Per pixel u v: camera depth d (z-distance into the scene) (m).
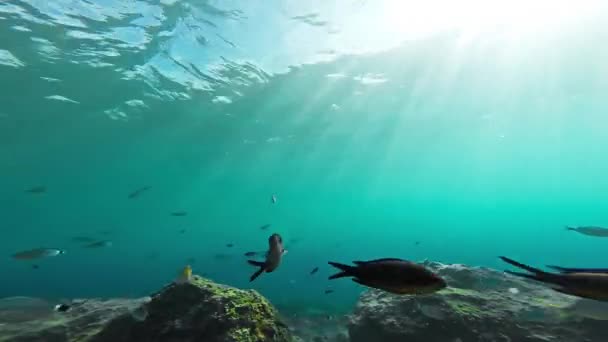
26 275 32.88
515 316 6.71
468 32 16.52
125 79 18.31
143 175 43.84
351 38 16.20
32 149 28.06
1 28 12.98
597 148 54.06
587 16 16.16
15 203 54.41
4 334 6.28
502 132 38.66
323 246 81.75
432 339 6.46
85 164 34.84
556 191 116.81
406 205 134.38
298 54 17.30
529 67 21.16
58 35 13.85
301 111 25.28
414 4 14.20
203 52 16.52
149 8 12.96
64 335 6.39
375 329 7.10
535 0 14.86
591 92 27.14
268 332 5.25
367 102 24.41
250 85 20.38
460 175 73.50
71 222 95.94
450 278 8.25
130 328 5.59
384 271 1.65
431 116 29.22
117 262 56.47
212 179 52.16
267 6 13.64
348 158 44.62
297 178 58.44
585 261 42.78
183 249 110.50
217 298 5.48
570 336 6.27
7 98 18.77
